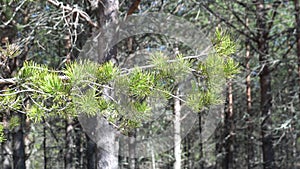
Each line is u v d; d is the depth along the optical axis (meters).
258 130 14.16
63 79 2.64
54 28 5.49
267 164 11.05
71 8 5.19
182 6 8.63
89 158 9.62
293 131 10.14
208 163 18.11
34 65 2.71
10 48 3.53
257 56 11.72
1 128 2.92
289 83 10.88
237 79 9.96
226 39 3.04
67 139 12.74
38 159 18.42
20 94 2.74
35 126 12.94
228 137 13.35
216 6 9.96
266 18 10.47
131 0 6.75
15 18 6.42
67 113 2.77
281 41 11.38
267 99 11.02
